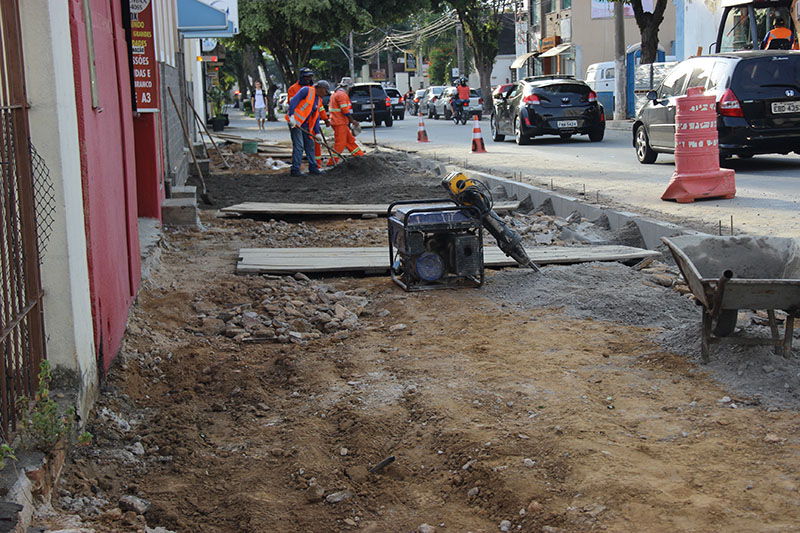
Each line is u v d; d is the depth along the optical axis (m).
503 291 7.54
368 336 6.45
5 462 3.57
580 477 3.88
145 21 10.10
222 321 6.88
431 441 4.46
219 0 19.00
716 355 5.30
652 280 7.82
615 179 14.55
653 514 3.53
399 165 19.25
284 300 7.34
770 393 4.75
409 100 66.94
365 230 11.12
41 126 4.11
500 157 19.61
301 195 15.01
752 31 20.88
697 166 11.63
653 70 27.75
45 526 3.39
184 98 19.98
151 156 10.33
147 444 4.63
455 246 7.61
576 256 8.62
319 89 18.08
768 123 14.12
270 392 5.44
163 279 8.09
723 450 4.10
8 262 3.86
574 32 50.41
